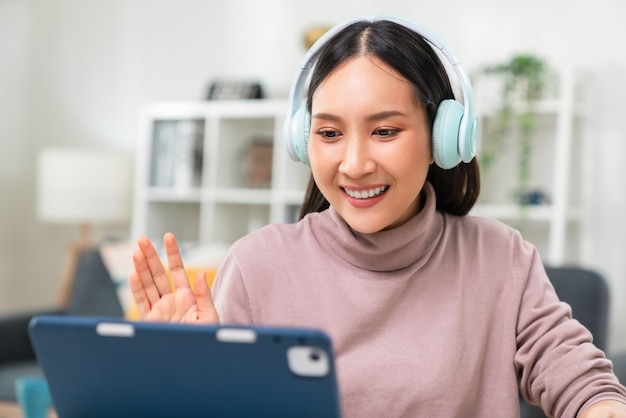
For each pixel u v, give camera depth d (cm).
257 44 431
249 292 111
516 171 367
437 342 107
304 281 111
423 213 108
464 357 108
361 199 98
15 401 300
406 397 104
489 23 377
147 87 458
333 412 73
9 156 487
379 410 105
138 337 74
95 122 470
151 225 418
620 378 212
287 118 109
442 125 99
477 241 115
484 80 352
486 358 111
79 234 471
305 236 114
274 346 71
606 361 103
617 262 353
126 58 463
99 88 470
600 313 254
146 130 418
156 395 76
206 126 407
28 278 482
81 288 368
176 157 411
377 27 99
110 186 419
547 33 366
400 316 109
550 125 362
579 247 360
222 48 440
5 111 489
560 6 364
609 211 354
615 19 355
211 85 422
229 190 404
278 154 391
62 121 477
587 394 99
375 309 108
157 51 456
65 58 478
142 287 101
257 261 113
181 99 449
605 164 355
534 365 108
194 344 73
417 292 110
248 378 73
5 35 489
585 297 255
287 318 110
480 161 355
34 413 155
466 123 99
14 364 342
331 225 111
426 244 111
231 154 414
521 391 111
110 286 364
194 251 333
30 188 483
